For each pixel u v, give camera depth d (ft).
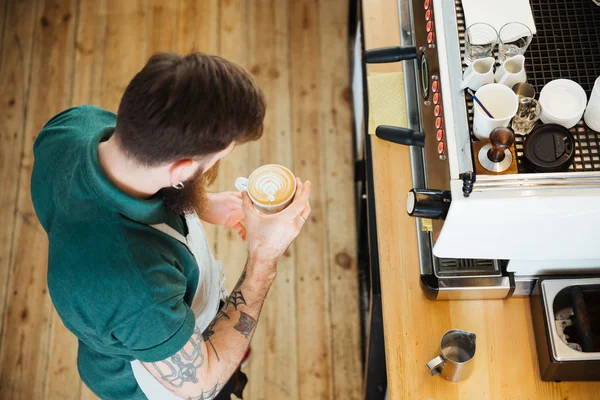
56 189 3.90
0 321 8.09
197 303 4.84
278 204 4.35
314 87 9.27
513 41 4.37
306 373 7.75
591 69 4.27
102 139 3.82
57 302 3.65
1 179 8.84
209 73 3.32
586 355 4.61
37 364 7.88
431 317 5.18
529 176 3.87
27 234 8.54
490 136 3.84
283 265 8.28
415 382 4.98
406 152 5.81
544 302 4.77
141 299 3.55
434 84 4.51
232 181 8.73
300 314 8.04
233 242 8.45
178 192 4.03
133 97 3.27
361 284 8.18
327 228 8.47
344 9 9.78
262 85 9.28
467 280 5.05
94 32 9.66
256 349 7.86
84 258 3.54
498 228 4.12
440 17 4.49
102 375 4.71
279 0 9.84
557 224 4.01
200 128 3.29
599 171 3.89
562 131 4.02
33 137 9.08
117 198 3.58
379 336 6.04
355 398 7.64
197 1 9.82
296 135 8.97
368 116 5.92
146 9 9.78
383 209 5.59
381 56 5.42
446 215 4.10
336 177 8.74
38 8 9.84
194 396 4.16
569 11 4.44
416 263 5.37
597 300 4.89
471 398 4.90
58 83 9.37
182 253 4.12
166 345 3.72
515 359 5.00
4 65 9.48
